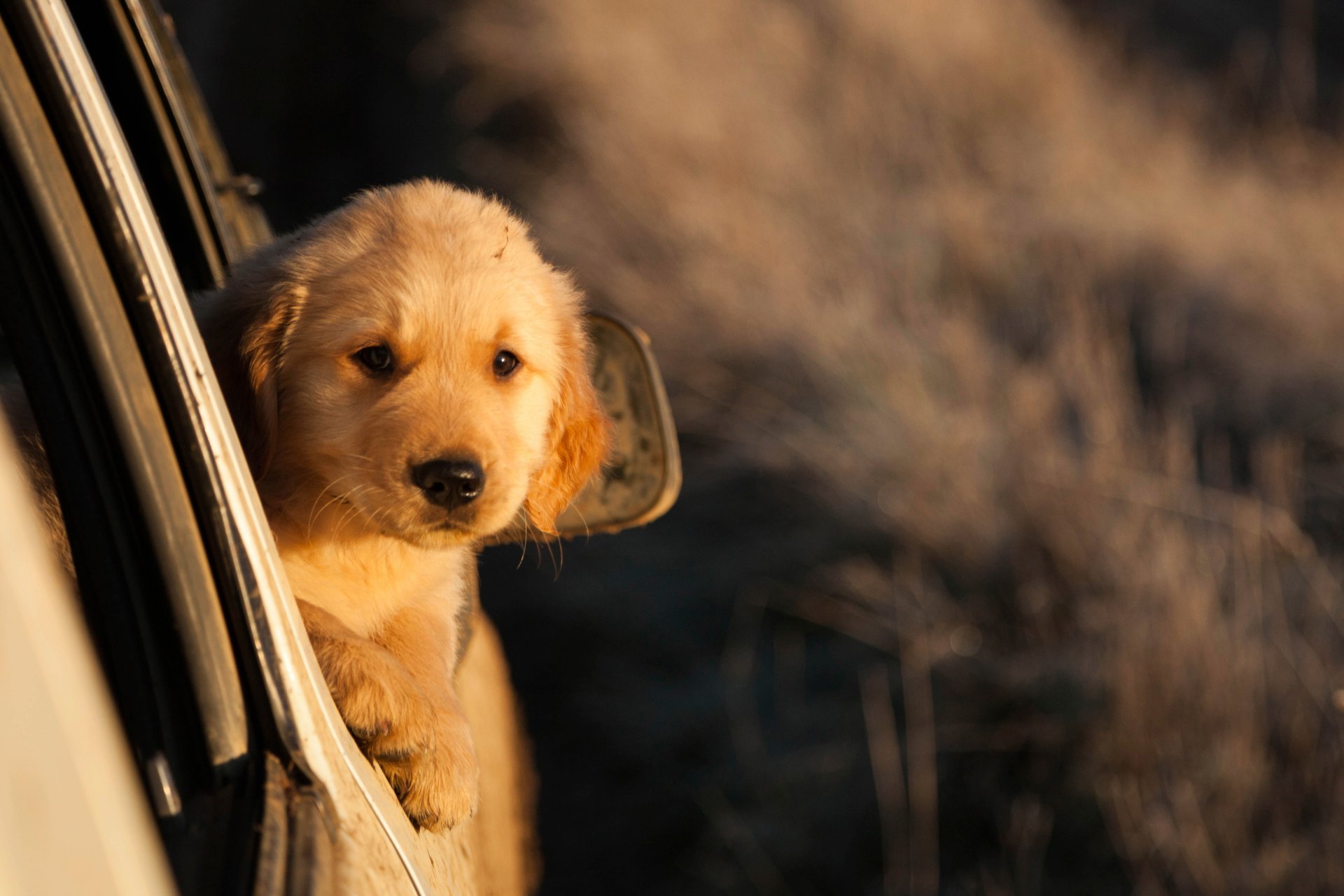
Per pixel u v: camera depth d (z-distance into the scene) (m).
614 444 3.83
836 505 8.60
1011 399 8.66
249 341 2.95
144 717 1.65
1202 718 6.22
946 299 10.63
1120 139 13.93
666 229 11.59
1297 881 5.62
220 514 1.82
